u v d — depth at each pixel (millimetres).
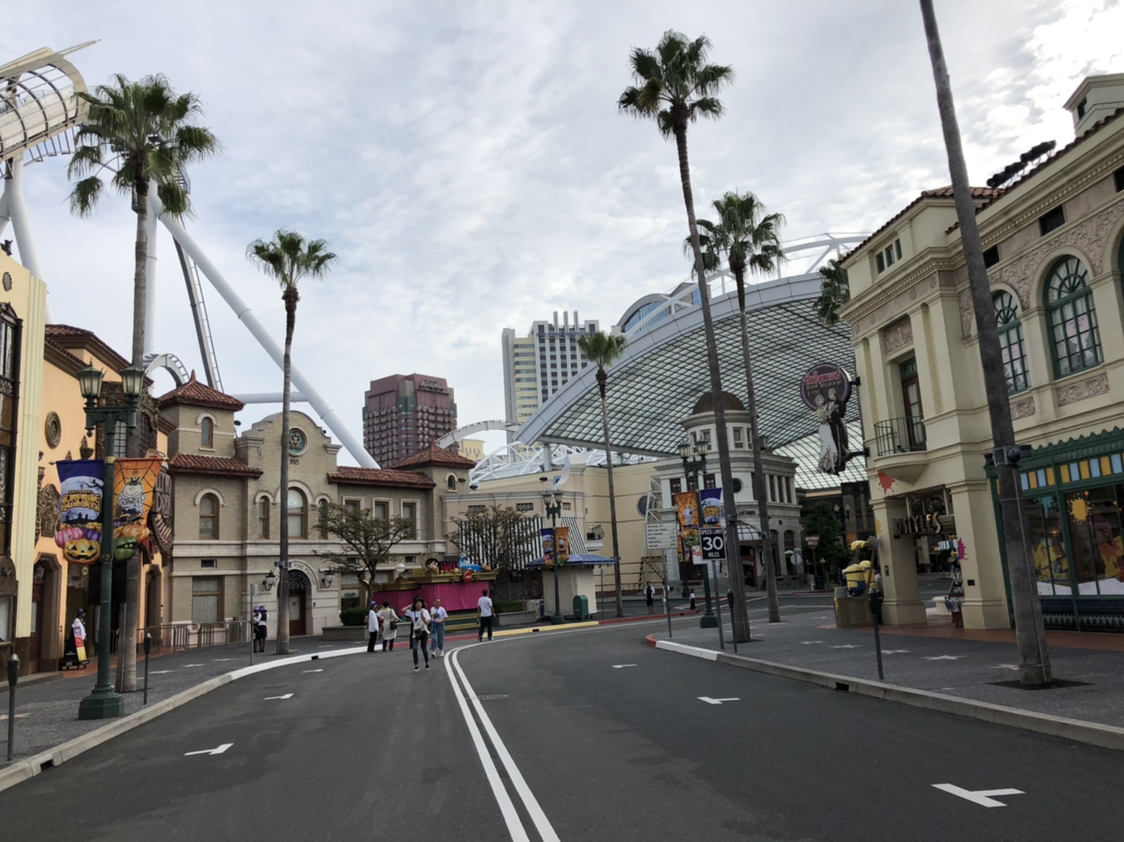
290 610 44250
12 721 11500
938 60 13797
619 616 47969
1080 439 17859
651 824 6914
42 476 26641
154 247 56906
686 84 27438
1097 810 6578
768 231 35250
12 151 42531
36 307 25672
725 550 24281
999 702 10953
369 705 15828
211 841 7254
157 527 31812
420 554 52188
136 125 21797
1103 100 23719
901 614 25562
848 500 103875
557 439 97500
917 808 6922
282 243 34375
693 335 81438
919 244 23453
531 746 10617
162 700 17969
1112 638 16828
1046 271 19281
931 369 23188
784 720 11477
